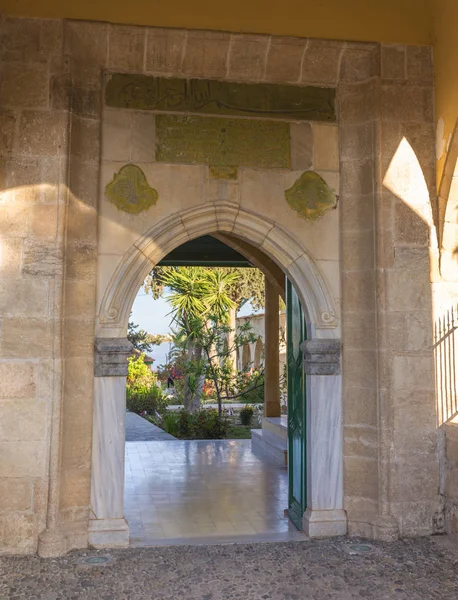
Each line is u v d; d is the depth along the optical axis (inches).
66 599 150.8
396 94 211.3
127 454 348.8
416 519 200.2
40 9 195.5
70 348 191.3
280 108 214.1
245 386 558.6
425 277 206.8
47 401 185.2
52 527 181.5
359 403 204.4
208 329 551.8
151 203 203.5
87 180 198.7
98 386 194.5
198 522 216.4
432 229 208.8
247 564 175.0
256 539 197.5
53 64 194.5
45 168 191.2
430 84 213.9
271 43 205.8
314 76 214.8
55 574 166.4
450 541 193.9
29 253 188.4
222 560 178.1
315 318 208.2
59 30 195.3
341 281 209.9
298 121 214.4
